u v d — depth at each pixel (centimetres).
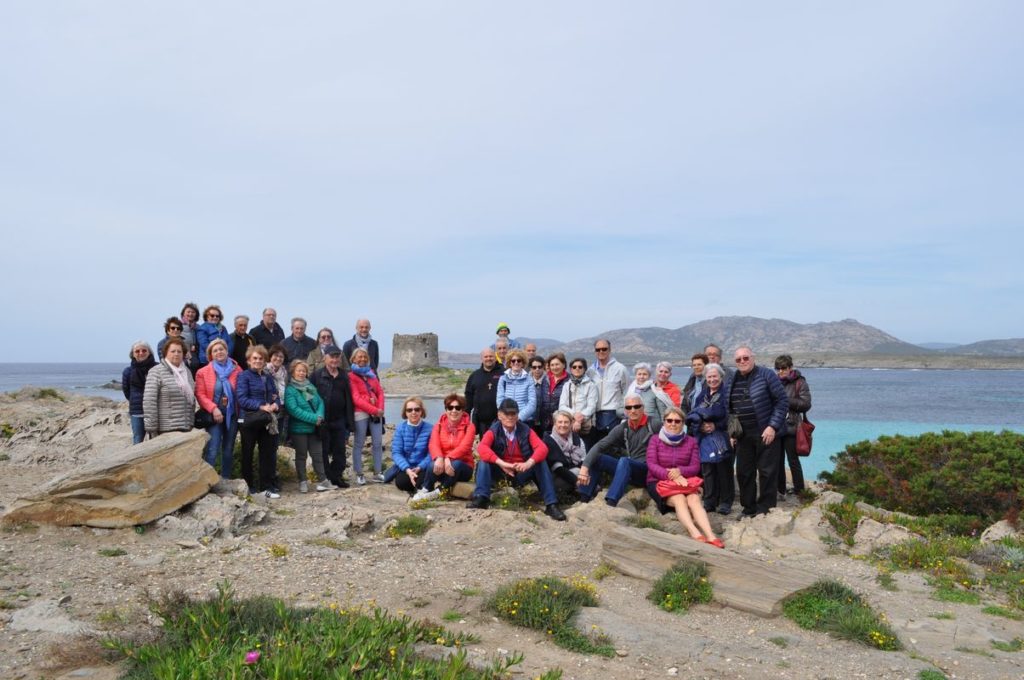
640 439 1098
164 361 1095
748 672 561
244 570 756
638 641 611
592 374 1237
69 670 484
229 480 1065
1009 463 1248
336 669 449
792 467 1192
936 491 1294
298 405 1203
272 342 1475
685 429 1049
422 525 970
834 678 555
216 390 1130
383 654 490
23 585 676
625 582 777
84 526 878
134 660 486
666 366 1169
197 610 546
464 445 1159
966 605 746
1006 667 588
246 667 445
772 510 1023
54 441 1617
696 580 732
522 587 687
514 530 961
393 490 1206
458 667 465
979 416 5094
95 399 2427
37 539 837
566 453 1136
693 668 565
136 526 886
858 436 3484
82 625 573
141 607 619
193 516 932
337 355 1255
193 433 1020
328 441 1264
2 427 1742
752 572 723
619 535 807
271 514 1016
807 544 945
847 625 646
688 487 980
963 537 1055
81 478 884
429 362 9181
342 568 779
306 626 527
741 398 1027
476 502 1074
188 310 1321
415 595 696
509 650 576
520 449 1088
